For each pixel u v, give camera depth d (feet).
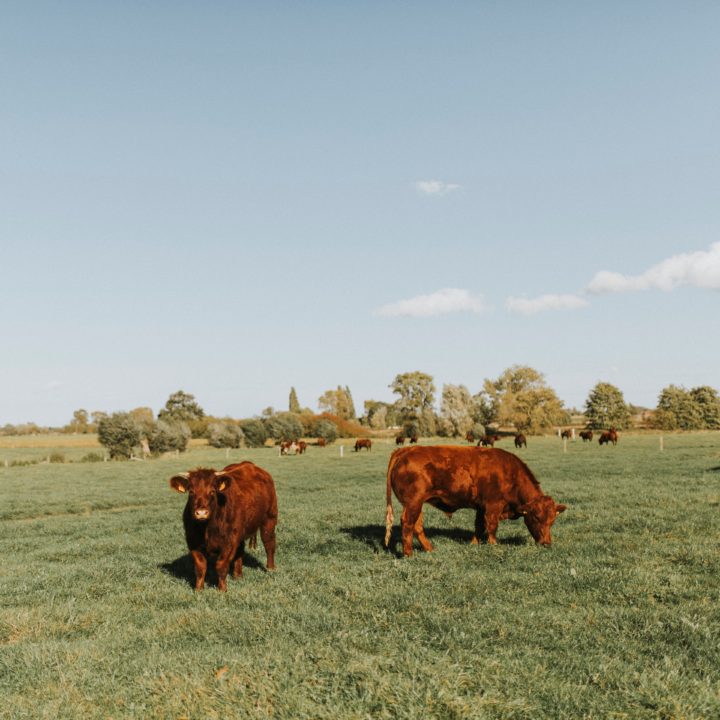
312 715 16.97
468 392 369.09
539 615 26.00
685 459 125.18
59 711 18.65
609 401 415.64
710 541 38.96
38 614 29.19
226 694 18.35
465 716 16.62
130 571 39.45
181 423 242.37
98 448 301.43
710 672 20.27
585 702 18.08
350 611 27.66
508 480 40.88
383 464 153.07
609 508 54.39
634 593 28.73
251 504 35.37
